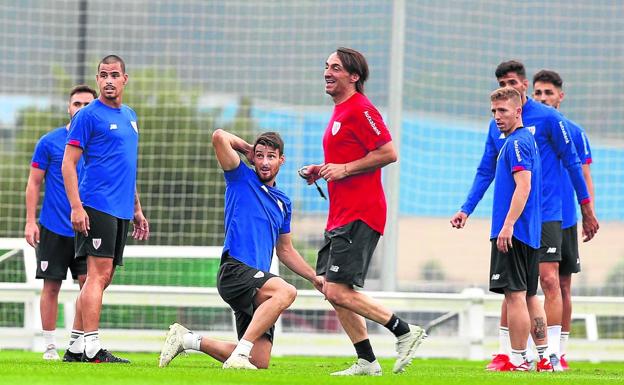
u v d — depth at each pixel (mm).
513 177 28719
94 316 28812
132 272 49219
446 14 59312
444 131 57750
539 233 29203
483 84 58062
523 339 29250
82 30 64125
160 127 57750
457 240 59562
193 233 53219
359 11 58750
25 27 64625
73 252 33281
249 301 27328
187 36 60625
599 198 59219
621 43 58625
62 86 63031
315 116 59000
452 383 22641
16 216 59656
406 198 58406
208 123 58062
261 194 27734
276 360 39469
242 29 60281
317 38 59812
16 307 54188
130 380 21188
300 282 54281
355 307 25016
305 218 55875
